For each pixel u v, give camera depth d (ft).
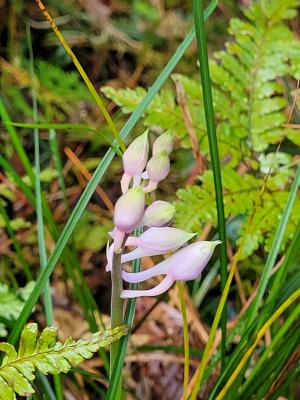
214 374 1.15
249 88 1.30
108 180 1.47
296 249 0.87
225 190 1.17
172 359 1.22
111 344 0.69
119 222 0.55
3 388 0.73
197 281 1.24
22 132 1.51
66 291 1.31
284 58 1.31
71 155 1.11
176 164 1.47
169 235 0.57
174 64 0.84
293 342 0.88
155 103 1.24
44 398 0.86
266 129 1.27
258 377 0.91
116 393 0.76
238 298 1.29
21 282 1.34
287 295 0.95
